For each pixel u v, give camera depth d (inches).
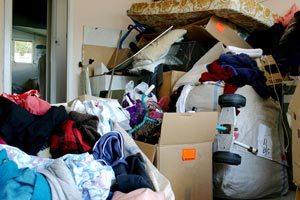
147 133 75.0
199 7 104.6
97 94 120.8
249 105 84.2
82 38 129.9
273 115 89.2
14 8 140.8
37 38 146.0
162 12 112.7
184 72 104.0
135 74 116.8
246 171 80.4
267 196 86.6
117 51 132.0
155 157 67.7
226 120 76.1
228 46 99.5
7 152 46.3
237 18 107.5
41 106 61.1
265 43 107.8
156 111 80.5
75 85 128.1
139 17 120.7
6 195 36.8
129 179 47.5
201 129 72.4
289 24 99.7
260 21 109.3
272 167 86.0
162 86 104.6
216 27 106.0
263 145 84.6
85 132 57.1
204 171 74.2
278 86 94.0
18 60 143.4
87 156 47.2
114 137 55.2
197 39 112.7
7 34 115.1
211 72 88.5
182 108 88.9
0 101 56.2
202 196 73.7
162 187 50.4
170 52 113.7
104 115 64.5
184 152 71.0
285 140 92.2
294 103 65.8
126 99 86.7
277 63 97.3
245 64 90.0
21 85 142.4
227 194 79.9
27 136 54.2
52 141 55.7
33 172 41.6
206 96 86.0
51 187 40.1
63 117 59.4
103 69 122.5
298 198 65.7
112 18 136.1
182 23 117.7
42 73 139.4
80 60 129.3
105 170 46.4
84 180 43.4
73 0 128.6
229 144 74.5
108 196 45.2
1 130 52.8
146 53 109.4
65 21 129.7
